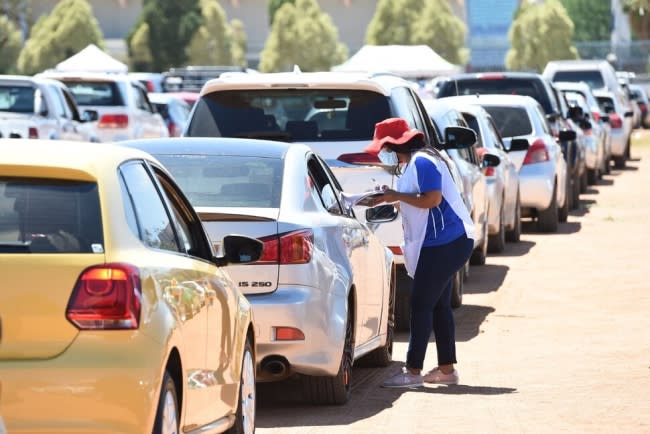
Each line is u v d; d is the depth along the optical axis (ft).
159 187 58.08
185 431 54.70
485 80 212.64
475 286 139.23
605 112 333.83
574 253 168.25
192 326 54.85
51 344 48.65
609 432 72.90
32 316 48.73
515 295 132.77
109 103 253.24
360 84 102.17
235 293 63.62
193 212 62.44
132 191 54.13
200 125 104.17
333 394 79.51
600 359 96.78
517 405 80.74
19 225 50.11
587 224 205.98
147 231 54.03
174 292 53.16
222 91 104.63
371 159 100.94
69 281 49.03
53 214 50.39
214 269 61.46
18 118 199.00
